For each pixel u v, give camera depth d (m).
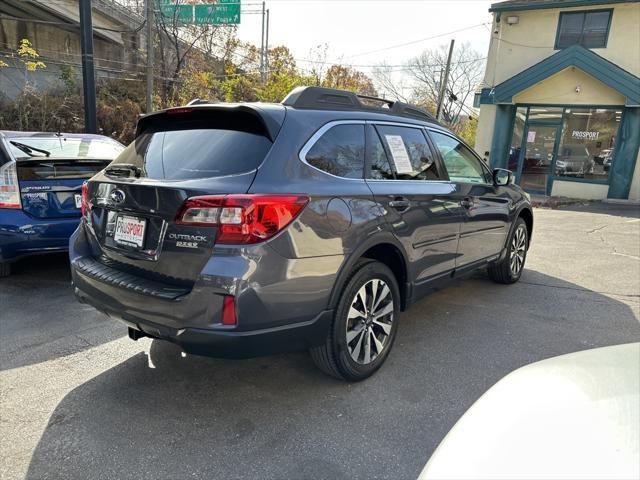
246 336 2.28
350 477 2.15
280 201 2.33
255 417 2.60
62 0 20.86
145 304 2.44
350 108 3.13
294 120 2.67
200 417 2.60
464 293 4.88
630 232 8.81
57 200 4.59
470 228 4.03
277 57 30.44
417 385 2.97
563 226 9.52
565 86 14.74
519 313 4.29
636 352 1.66
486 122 15.95
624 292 4.97
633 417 1.26
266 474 2.16
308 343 2.59
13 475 2.13
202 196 2.29
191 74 25.31
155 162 2.79
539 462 1.15
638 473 1.07
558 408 1.34
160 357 3.30
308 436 2.44
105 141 5.84
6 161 4.43
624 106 13.91
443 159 3.85
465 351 3.47
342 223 2.64
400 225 3.10
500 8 15.11
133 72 23.48
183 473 2.16
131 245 2.63
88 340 3.54
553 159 15.35
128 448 2.33
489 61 15.80
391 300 3.14
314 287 2.52
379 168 3.12
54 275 5.08
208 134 2.75
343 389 2.91
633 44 13.76
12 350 3.35
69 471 2.16
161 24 23.58
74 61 23.06
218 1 22.97
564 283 5.29
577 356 1.69
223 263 2.24
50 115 16.69
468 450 1.28
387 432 2.48
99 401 2.74
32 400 2.73
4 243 4.39
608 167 14.46
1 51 18.02
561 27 14.70
